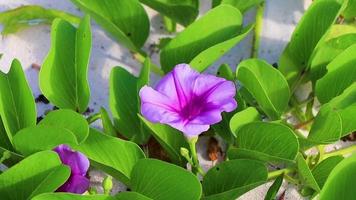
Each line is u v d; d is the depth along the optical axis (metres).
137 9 0.52
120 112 0.49
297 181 0.50
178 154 0.49
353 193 0.43
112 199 0.42
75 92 0.49
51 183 0.43
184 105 0.44
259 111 0.52
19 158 0.46
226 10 0.49
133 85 0.49
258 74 0.49
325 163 0.49
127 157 0.46
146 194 0.45
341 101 0.48
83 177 0.45
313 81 0.53
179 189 0.44
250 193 0.51
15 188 0.44
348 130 0.48
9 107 0.46
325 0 0.50
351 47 0.48
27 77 0.55
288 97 0.49
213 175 0.47
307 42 0.51
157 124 0.47
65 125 0.45
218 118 0.43
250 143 0.47
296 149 0.45
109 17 0.53
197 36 0.50
